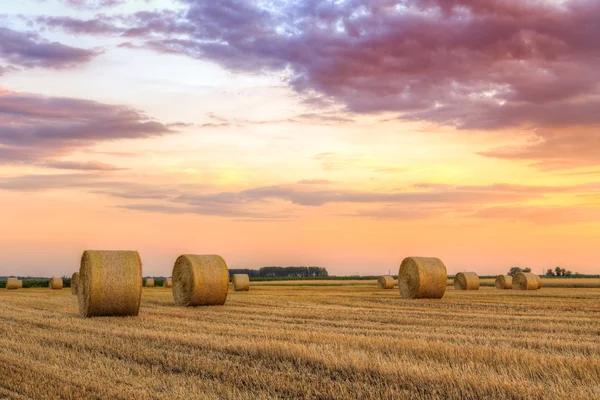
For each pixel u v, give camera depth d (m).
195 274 25.98
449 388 9.11
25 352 13.11
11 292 44.88
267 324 18.41
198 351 12.77
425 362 10.95
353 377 10.04
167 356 12.20
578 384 9.13
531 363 10.51
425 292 31.17
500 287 48.28
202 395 9.19
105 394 9.37
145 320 19.80
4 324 18.59
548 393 8.54
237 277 45.12
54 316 21.55
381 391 9.17
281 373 10.54
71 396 9.28
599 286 55.66
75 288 39.25
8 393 9.56
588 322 18.58
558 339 14.61
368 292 41.19
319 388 9.52
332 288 52.91
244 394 9.30
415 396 8.84
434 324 18.23
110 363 11.76
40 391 9.64
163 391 9.56
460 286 44.94
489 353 11.39
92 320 19.89
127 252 22.08
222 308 25.12
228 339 14.20
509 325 17.69
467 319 19.59
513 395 8.59
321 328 17.05
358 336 14.33
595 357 11.60
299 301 29.55
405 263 32.12
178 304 26.83
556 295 34.78
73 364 11.74
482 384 9.02
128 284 21.41
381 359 11.12
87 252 21.53
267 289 49.94
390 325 17.91
